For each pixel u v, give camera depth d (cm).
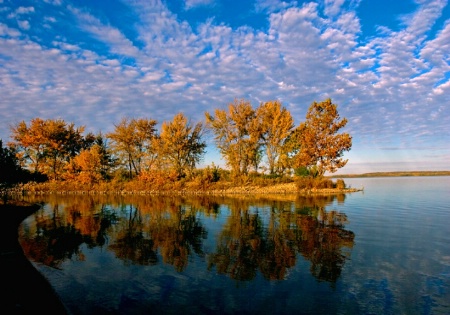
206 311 712
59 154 5725
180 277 936
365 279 907
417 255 1143
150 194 4322
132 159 5578
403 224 1748
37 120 5494
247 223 1845
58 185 4797
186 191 4450
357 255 1148
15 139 5475
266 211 2370
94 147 5112
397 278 914
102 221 1962
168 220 1988
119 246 1313
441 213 2150
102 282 895
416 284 869
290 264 1052
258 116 5150
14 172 2780
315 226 1722
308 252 1195
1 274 931
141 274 963
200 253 1196
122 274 962
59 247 1298
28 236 1516
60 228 1727
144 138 5534
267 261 1088
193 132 5312
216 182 4759
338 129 4666
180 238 1458
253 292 820
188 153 5325
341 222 1838
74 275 955
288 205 2761
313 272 970
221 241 1392
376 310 714
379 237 1431
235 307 733
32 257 1145
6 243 1355
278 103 5128
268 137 5225
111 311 712
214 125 5134
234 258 1128
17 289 820
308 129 4788
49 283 884
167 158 5184
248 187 4566
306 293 810
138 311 713
